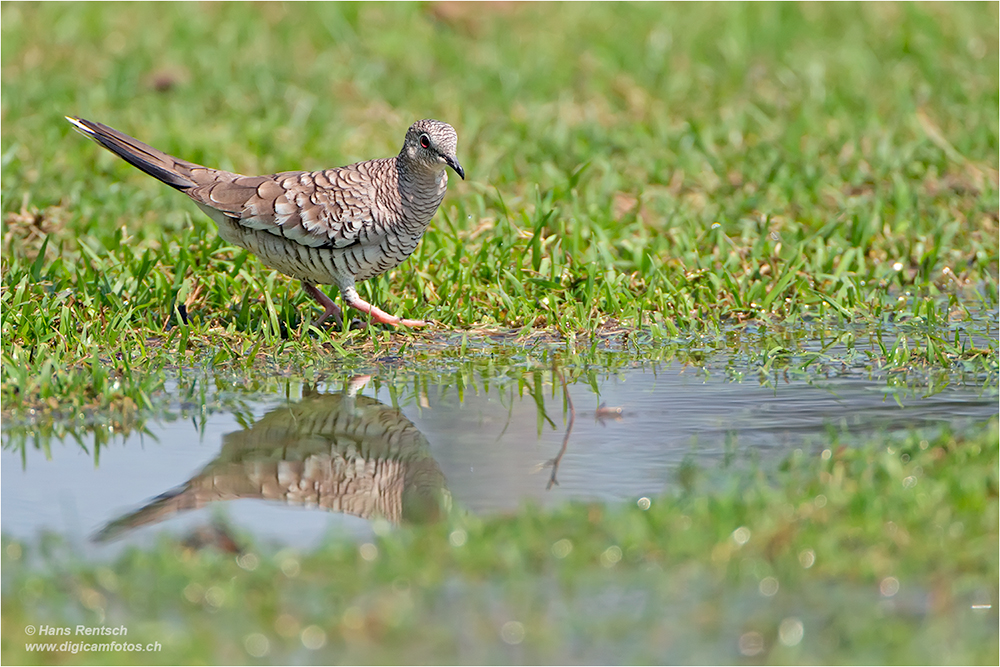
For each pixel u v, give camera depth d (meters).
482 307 13.01
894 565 7.32
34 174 16.45
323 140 18.11
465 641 6.82
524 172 16.98
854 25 24.31
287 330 12.36
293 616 7.00
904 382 10.93
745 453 9.24
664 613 7.03
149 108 19.55
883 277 13.91
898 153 17.12
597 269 13.59
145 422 10.31
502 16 25.08
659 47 22.70
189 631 6.91
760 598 7.14
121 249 14.02
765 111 19.45
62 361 11.24
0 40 22.94
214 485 9.09
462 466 9.25
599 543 7.69
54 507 8.64
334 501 8.83
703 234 14.82
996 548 7.43
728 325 12.92
